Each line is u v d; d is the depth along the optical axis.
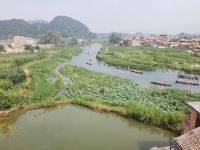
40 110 54.81
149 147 38.00
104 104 56.94
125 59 146.62
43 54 158.00
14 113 52.38
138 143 39.28
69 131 43.47
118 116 51.28
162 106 57.72
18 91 64.12
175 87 87.06
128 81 87.38
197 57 155.25
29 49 187.00
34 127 45.19
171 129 43.84
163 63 133.88
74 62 145.25
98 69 122.75
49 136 41.31
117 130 44.22
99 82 82.12
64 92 68.62
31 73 89.69
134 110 49.34
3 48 178.75
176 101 61.06
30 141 39.41
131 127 45.72
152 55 162.38
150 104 59.00
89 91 70.19
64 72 101.81
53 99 60.09
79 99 59.78
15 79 70.50
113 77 93.88
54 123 47.22
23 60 123.25
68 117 50.62
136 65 126.81
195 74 116.25
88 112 53.84
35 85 72.56
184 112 47.56
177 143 25.30
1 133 42.38
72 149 37.00
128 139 40.69
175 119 44.00
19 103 56.00
